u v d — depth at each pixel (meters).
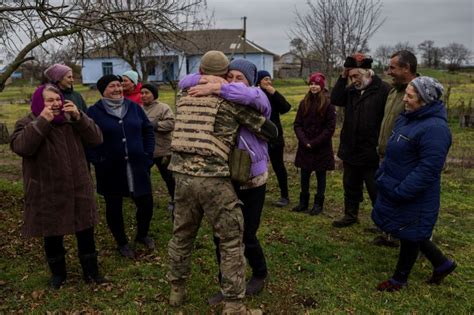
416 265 4.51
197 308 3.64
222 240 3.34
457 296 3.92
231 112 3.28
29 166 3.61
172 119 5.76
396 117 4.60
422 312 3.65
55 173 3.60
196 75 3.43
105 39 6.75
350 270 4.37
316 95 5.96
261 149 3.53
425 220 3.78
